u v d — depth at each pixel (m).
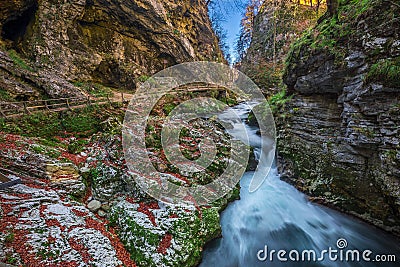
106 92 16.52
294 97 9.55
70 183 6.55
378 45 5.77
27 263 4.04
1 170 6.21
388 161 5.55
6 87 10.91
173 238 5.36
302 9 27.03
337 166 7.26
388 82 5.25
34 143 8.01
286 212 7.62
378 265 5.62
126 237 5.38
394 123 5.38
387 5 5.74
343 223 6.94
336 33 7.25
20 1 14.38
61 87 13.07
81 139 10.03
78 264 4.29
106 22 19.94
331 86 7.46
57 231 4.88
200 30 30.95
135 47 22.22
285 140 9.57
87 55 17.62
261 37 35.22
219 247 6.11
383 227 6.32
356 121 6.34
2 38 15.09
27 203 5.37
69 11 16.70
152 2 21.88
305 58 8.27
